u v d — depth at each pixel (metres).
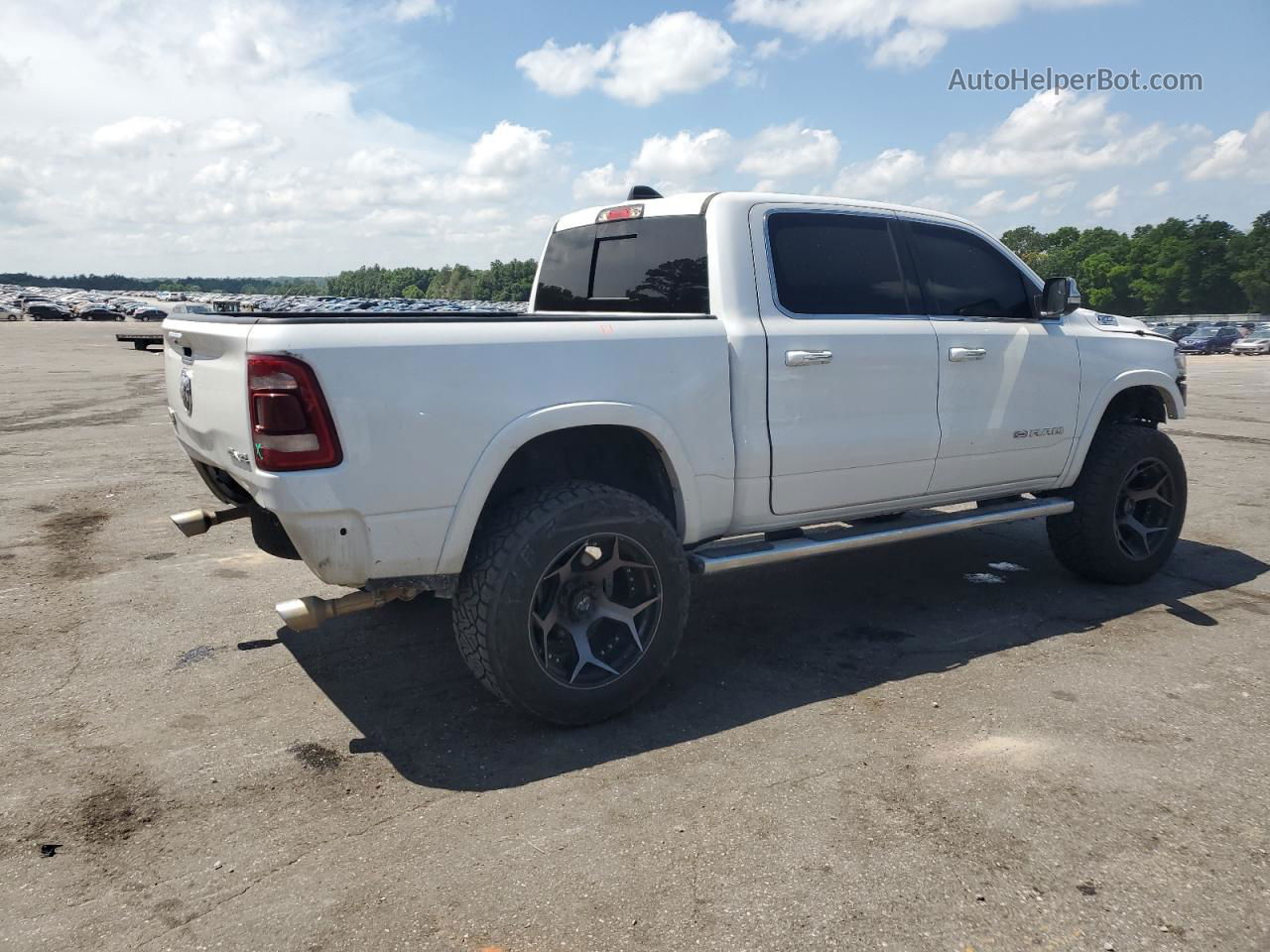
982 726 3.32
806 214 3.97
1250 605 4.71
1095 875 2.43
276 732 3.33
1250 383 23.38
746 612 4.67
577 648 3.31
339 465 2.83
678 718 3.43
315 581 5.21
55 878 2.45
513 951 2.16
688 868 2.48
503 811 2.78
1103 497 4.80
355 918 2.29
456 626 3.21
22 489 7.83
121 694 3.66
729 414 3.60
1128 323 5.34
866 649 4.14
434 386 2.96
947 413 4.24
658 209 4.08
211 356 3.24
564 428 3.27
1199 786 2.88
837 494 3.98
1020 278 4.74
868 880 2.42
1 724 3.39
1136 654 4.02
